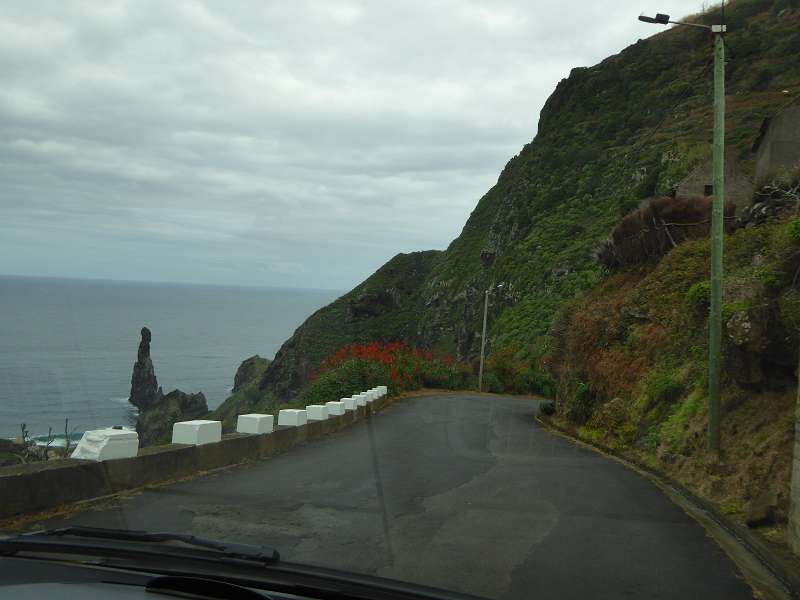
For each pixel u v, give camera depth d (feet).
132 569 11.37
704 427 40.88
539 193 257.96
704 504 31.99
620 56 300.61
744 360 39.06
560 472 41.19
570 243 200.44
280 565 12.49
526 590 18.19
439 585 18.11
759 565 22.17
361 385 90.63
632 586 19.10
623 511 29.91
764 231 58.39
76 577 10.66
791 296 37.06
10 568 11.16
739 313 39.04
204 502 26.91
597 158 239.09
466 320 255.09
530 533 24.79
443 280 314.76
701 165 106.32
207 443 35.19
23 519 21.91
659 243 80.12
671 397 50.75
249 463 39.01
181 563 11.93
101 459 27.20
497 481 36.50
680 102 201.57
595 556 22.02
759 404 38.06
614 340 70.79
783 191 63.41
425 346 284.41
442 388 141.69
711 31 39.65
